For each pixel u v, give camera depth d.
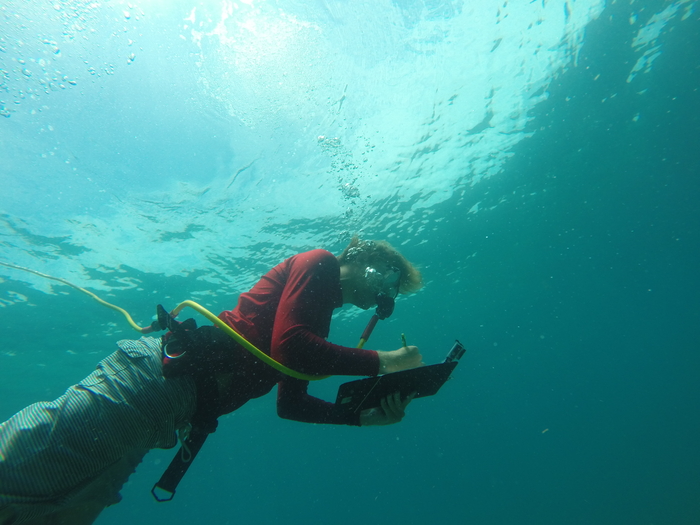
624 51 5.67
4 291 6.06
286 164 5.00
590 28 5.07
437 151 6.08
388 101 4.71
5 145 3.87
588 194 9.37
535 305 16.02
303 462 32.00
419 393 1.11
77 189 4.56
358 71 4.20
